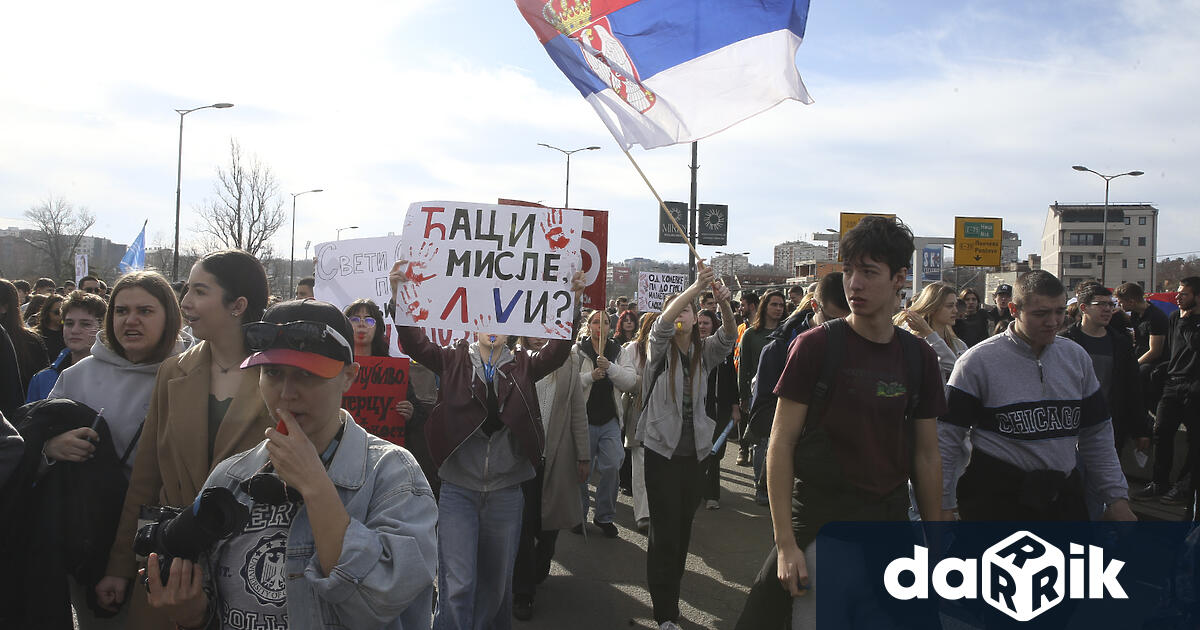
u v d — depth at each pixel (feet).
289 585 5.84
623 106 14.58
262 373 5.95
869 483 9.11
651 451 14.96
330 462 6.11
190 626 6.15
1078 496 11.72
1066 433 11.60
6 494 8.46
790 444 9.23
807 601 9.16
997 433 11.77
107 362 10.02
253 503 6.22
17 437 8.27
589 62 14.69
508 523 13.06
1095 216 336.49
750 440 11.04
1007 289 36.17
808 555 9.21
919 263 126.11
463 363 13.20
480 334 13.65
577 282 13.25
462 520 12.71
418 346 13.23
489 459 12.87
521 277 13.21
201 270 8.75
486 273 13.17
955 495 11.95
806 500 9.29
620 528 22.76
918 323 16.89
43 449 8.80
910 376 9.27
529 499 15.85
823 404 9.18
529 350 18.48
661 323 14.71
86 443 8.93
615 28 14.66
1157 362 28.04
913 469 9.59
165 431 8.64
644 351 20.21
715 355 15.52
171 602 5.82
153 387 9.93
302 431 5.74
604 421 21.86
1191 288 23.39
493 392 12.91
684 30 14.40
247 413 8.45
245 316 8.98
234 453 8.34
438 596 12.40
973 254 124.88
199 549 5.81
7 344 12.85
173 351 10.28
